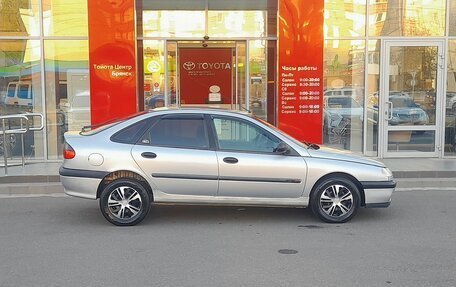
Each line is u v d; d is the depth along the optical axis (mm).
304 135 11695
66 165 6828
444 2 12102
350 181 6953
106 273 5043
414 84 12273
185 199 6840
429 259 5504
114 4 11133
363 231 6609
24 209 7824
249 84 12555
